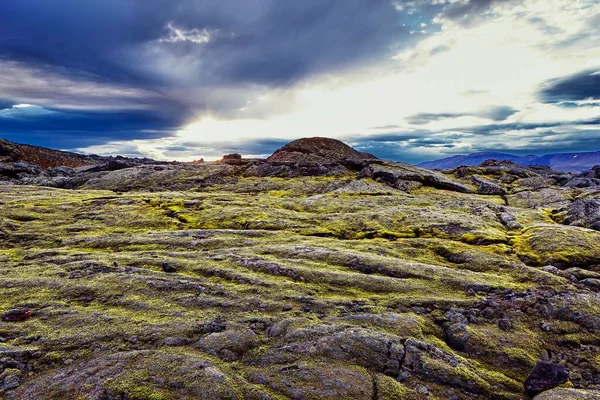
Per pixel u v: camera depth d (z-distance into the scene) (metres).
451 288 24.12
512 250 34.12
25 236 38.94
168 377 13.02
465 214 51.41
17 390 12.58
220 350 15.36
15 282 22.47
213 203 59.66
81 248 34.59
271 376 13.82
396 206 57.62
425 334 18.05
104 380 12.76
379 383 13.77
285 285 23.16
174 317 18.25
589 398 12.83
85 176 106.19
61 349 15.16
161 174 102.75
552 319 20.06
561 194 69.94
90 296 20.78
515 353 16.67
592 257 31.20
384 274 26.48
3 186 80.62
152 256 29.38
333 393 12.99
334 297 22.09
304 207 59.94
